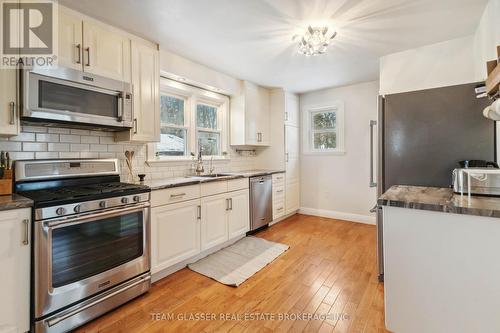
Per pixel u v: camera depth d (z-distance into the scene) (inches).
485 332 47.4
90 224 63.7
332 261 100.6
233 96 147.0
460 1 70.5
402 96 82.0
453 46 94.5
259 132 155.6
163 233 84.9
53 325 56.5
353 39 93.6
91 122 73.7
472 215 47.4
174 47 100.1
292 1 69.8
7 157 64.5
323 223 155.1
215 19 79.2
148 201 77.8
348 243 120.5
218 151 146.6
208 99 137.4
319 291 78.7
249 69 126.2
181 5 71.5
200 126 135.8
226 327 62.5
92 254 64.1
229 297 75.8
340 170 163.2
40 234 54.8
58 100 67.2
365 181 154.0
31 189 68.6
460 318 49.7
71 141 81.6
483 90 65.5
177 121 122.5
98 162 84.5
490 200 52.6
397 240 56.1
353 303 72.2
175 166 117.1
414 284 54.3
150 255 78.6
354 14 76.5
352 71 129.9
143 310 69.4
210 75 124.1
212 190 106.0
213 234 106.4
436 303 52.1
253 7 72.7
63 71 67.7
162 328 62.1
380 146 85.9
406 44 98.0
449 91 75.0
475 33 88.7
